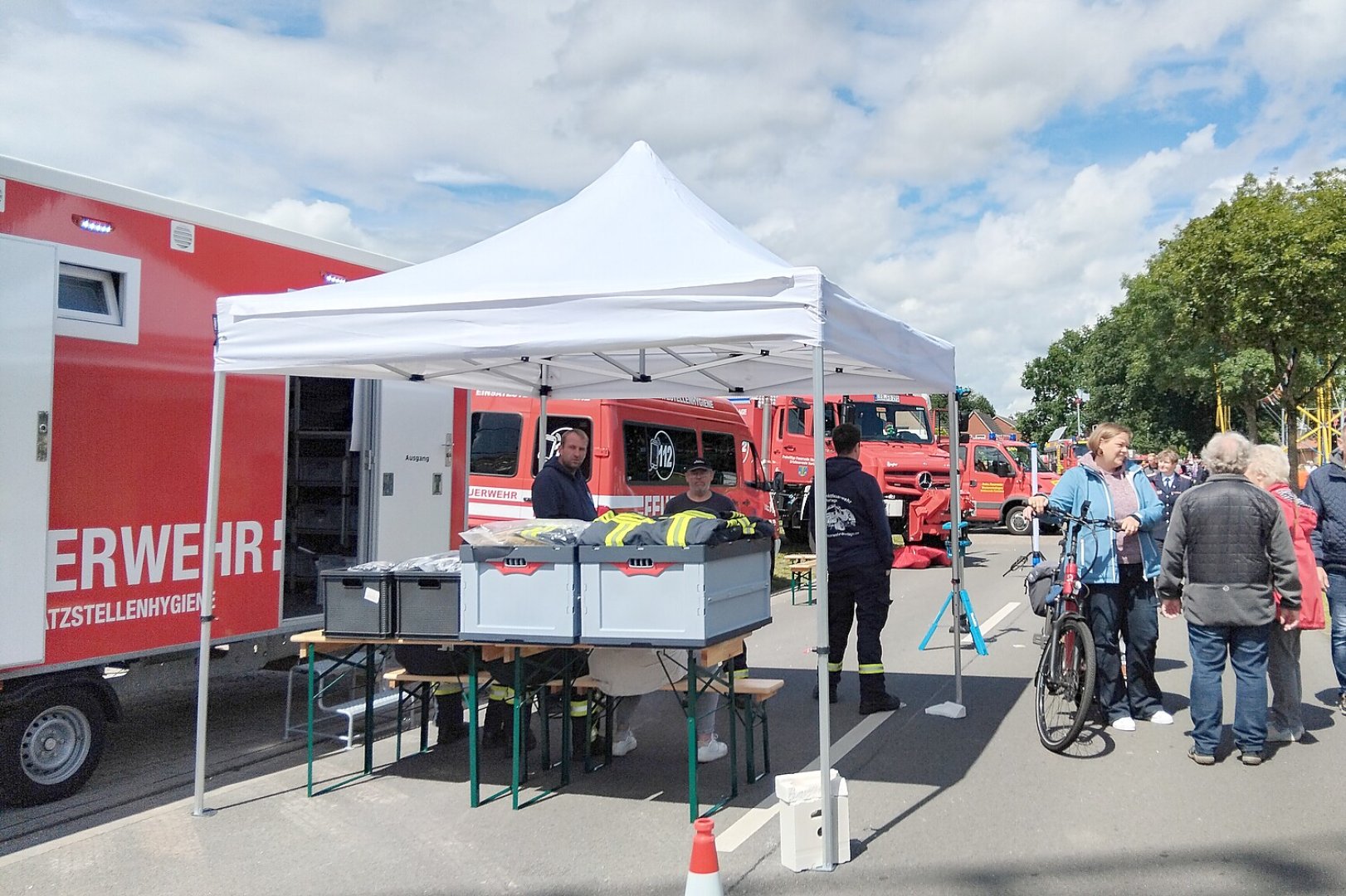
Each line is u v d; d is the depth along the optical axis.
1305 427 33.44
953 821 4.94
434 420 8.00
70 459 5.27
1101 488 6.37
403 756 6.21
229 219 6.24
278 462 6.58
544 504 6.62
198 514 5.98
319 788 5.55
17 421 4.98
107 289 5.55
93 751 5.53
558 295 4.79
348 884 4.26
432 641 5.12
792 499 18.48
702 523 4.67
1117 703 6.59
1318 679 8.08
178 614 5.84
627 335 4.70
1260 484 6.47
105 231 5.49
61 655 5.20
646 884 4.23
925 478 17.34
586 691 5.72
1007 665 8.80
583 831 4.85
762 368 7.50
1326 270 24.58
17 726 5.14
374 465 7.38
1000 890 4.12
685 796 5.38
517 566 4.87
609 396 8.00
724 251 5.01
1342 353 26.25
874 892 4.12
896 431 18.83
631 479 10.52
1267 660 5.98
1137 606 6.58
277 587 6.55
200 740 5.18
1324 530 6.89
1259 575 5.59
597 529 4.82
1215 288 26.81
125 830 4.90
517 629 4.87
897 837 4.73
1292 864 4.35
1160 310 38.91
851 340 4.92
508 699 5.66
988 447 23.77
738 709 6.08
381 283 5.44
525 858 4.53
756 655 9.42
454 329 4.98
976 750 6.16
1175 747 6.12
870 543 7.05
